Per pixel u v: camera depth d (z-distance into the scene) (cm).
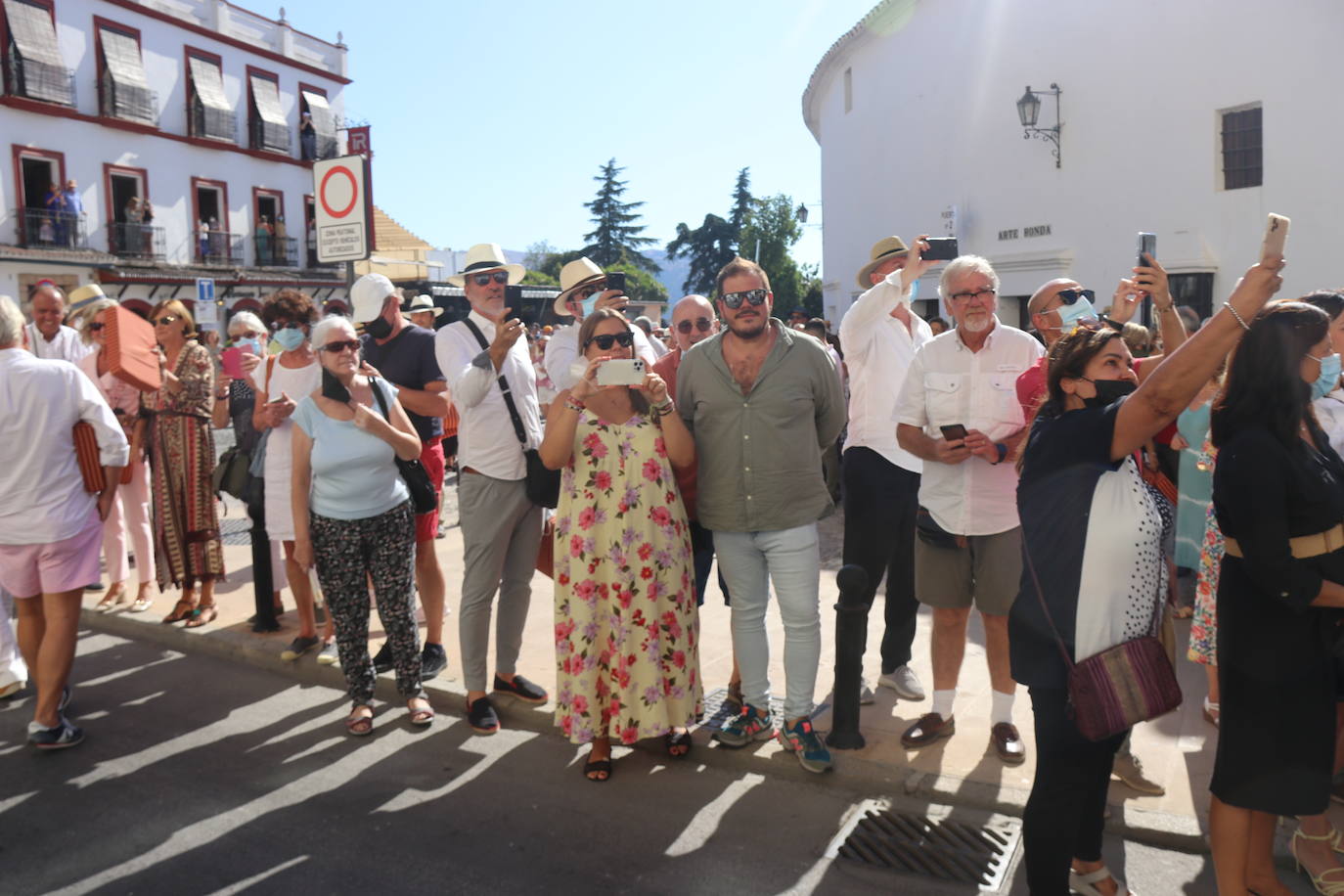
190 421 595
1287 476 257
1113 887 301
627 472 396
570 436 388
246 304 3222
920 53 2197
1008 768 385
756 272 382
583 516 396
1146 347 454
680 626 404
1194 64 1639
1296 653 264
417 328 538
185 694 514
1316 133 1492
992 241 2031
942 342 400
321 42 3497
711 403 395
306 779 410
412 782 405
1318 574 258
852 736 405
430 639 523
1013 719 429
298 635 564
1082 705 259
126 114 2781
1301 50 1498
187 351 600
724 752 412
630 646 396
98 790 402
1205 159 1642
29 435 427
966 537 393
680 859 338
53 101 2597
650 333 839
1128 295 384
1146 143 1723
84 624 637
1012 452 374
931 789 372
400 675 468
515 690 477
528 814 374
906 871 325
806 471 394
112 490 462
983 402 387
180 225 3003
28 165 2653
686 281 7275
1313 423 279
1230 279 1630
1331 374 279
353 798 391
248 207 3244
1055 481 271
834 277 2748
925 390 400
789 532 395
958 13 2072
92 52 2712
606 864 336
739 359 395
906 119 2269
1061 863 274
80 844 358
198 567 604
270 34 3284
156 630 600
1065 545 267
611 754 429
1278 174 1543
